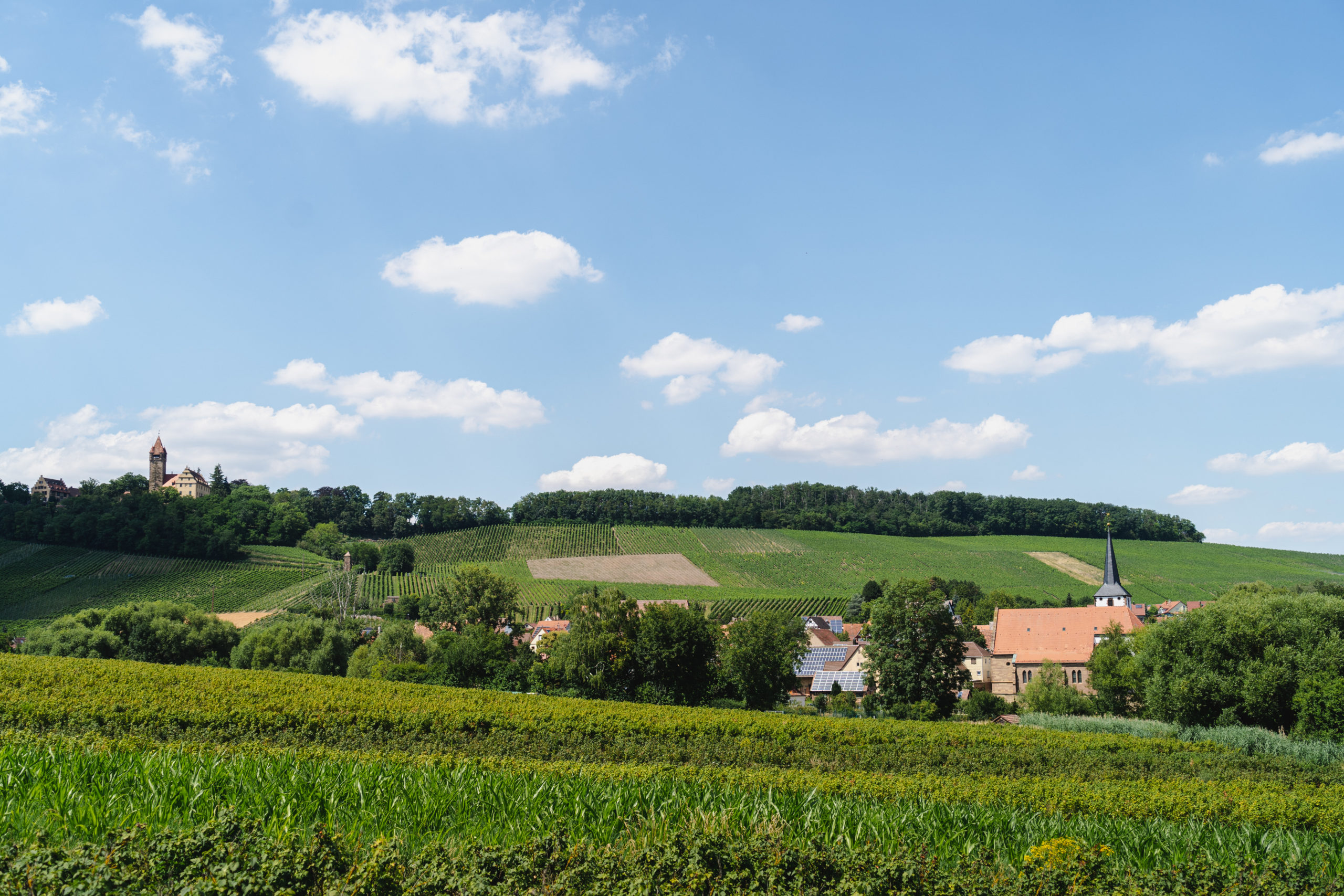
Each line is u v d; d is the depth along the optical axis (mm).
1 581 131500
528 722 39844
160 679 45375
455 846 11281
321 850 9719
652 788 16047
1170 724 52656
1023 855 12828
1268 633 52062
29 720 31781
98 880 8719
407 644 90125
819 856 10633
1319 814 21516
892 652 69562
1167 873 11516
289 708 37062
